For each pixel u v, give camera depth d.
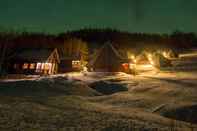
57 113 19.97
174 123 19.84
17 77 52.19
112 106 26.44
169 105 27.61
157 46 157.50
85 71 63.31
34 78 49.50
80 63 66.88
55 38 112.19
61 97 28.89
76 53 70.06
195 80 48.19
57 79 43.19
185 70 68.12
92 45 129.88
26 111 19.84
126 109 24.95
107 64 61.41
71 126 16.55
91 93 36.28
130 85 42.38
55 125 16.58
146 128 16.94
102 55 61.88
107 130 16.06
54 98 27.72
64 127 16.25
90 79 48.62
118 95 33.72
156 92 36.19
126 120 18.75
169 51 111.31
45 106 22.69
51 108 21.92
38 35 99.19
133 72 61.81
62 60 66.25
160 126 17.97
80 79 47.78
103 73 58.66
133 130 16.31
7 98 25.38
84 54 76.44
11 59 60.00
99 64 61.91
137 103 29.12
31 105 22.39
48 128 15.84
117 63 61.22
